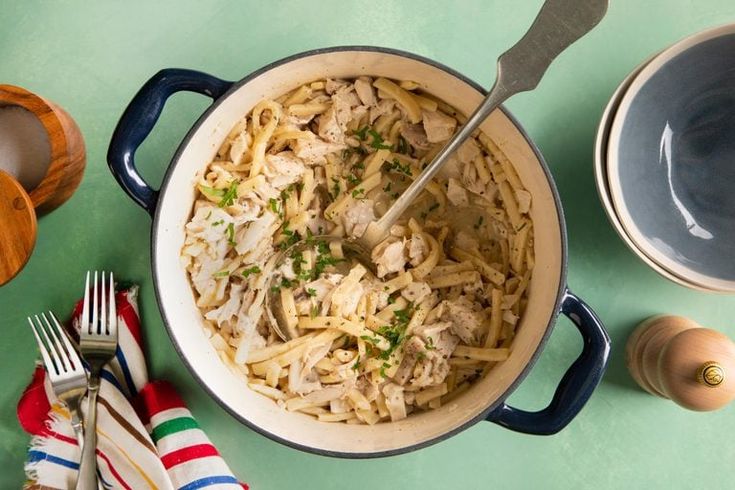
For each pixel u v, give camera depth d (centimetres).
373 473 79
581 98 79
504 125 70
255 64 80
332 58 71
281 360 75
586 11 65
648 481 79
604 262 79
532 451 79
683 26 79
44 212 79
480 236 78
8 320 79
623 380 79
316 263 78
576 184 79
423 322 76
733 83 75
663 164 77
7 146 78
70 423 77
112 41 80
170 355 79
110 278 77
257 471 79
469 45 79
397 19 79
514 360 72
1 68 80
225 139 75
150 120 68
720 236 76
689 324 77
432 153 76
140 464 75
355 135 77
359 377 76
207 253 75
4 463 79
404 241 76
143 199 69
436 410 75
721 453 79
